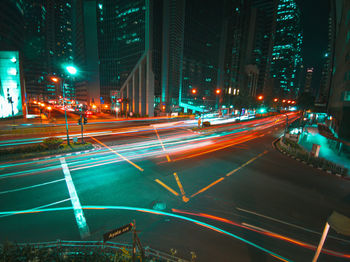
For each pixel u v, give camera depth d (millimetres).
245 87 112062
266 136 32156
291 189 12070
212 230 7836
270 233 7789
